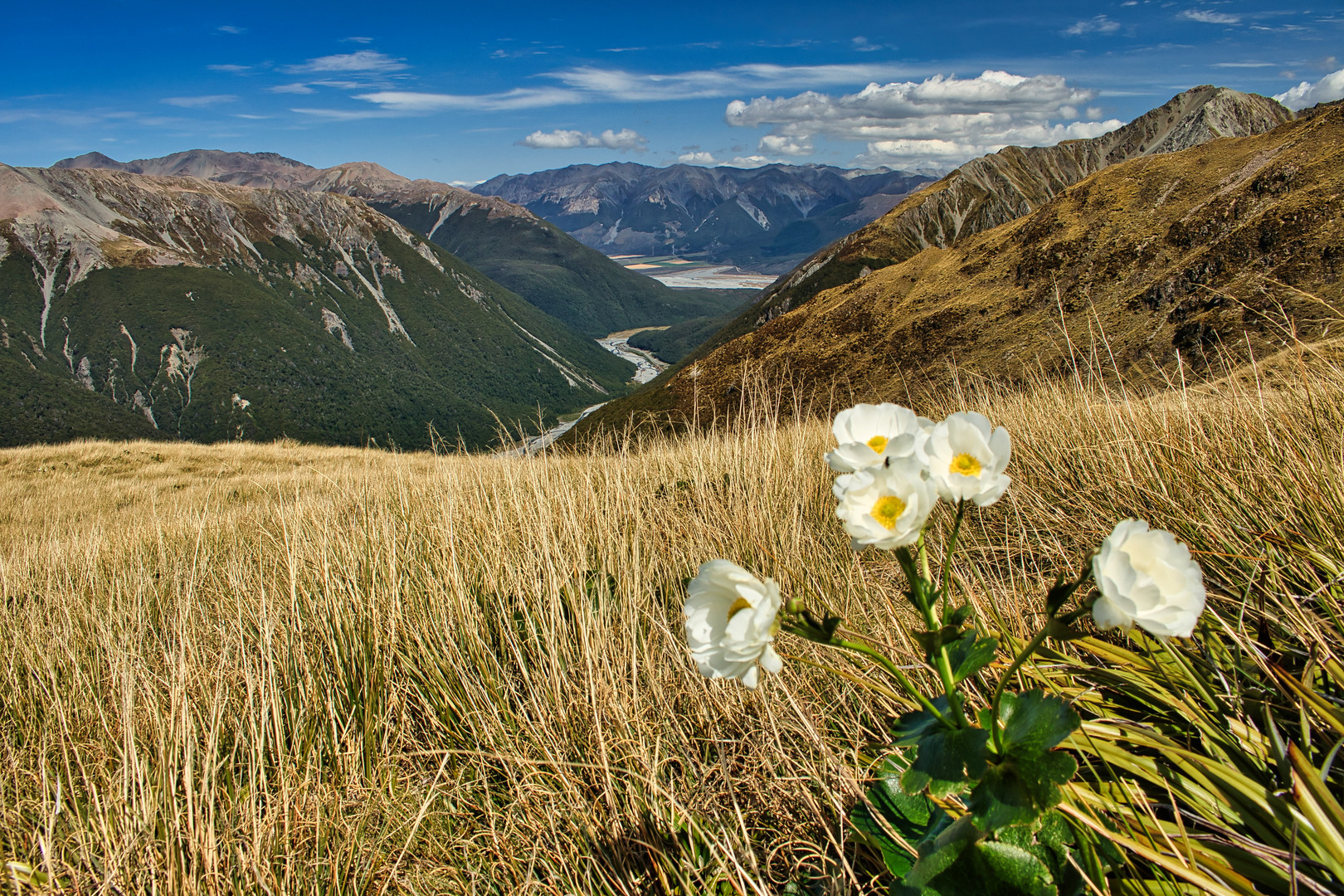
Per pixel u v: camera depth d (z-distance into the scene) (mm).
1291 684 1142
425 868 1568
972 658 807
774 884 1291
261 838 1577
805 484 3531
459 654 2307
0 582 4348
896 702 1581
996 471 693
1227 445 2451
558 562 2695
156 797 1767
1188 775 1170
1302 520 1846
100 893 1472
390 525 3822
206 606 3584
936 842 882
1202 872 960
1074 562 2154
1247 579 1709
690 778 1663
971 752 784
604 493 3836
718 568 711
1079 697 1369
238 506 7379
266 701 2107
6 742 2348
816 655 1914
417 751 1918
